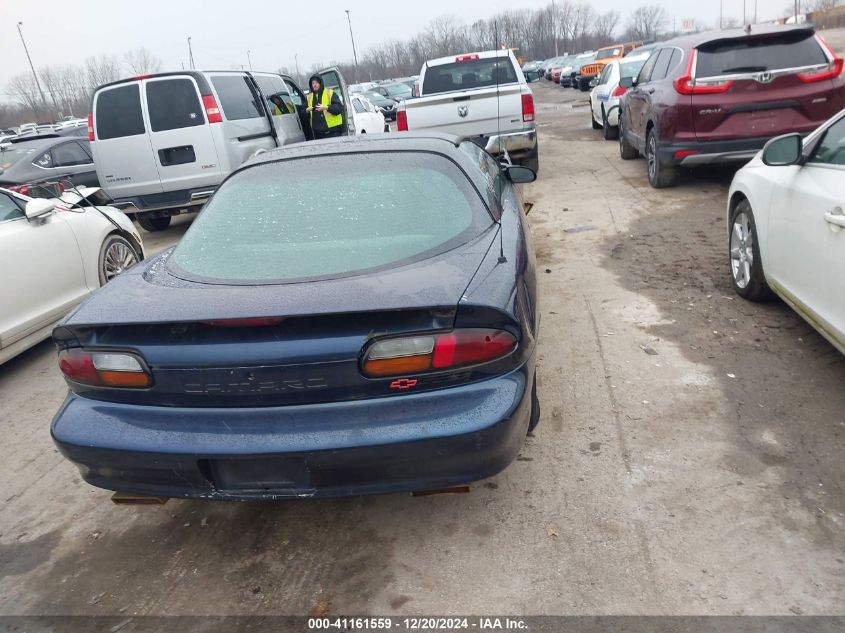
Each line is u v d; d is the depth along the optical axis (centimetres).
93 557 280
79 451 244
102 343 241
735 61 707
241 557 272
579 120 1745
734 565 239
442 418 226
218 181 825
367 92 2767
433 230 281
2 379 486
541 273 563
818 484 275
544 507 279
